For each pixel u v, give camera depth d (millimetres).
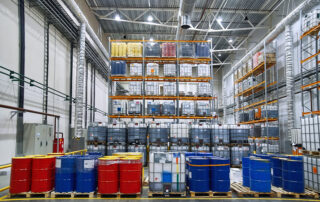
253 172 6281
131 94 12609
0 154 8180
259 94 18703
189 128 11875
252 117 16844
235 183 7242
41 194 6098
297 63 13820
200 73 12945
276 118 14719
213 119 13539
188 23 11852
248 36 20844
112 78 13117
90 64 18031
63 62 13398
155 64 12711
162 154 6191
